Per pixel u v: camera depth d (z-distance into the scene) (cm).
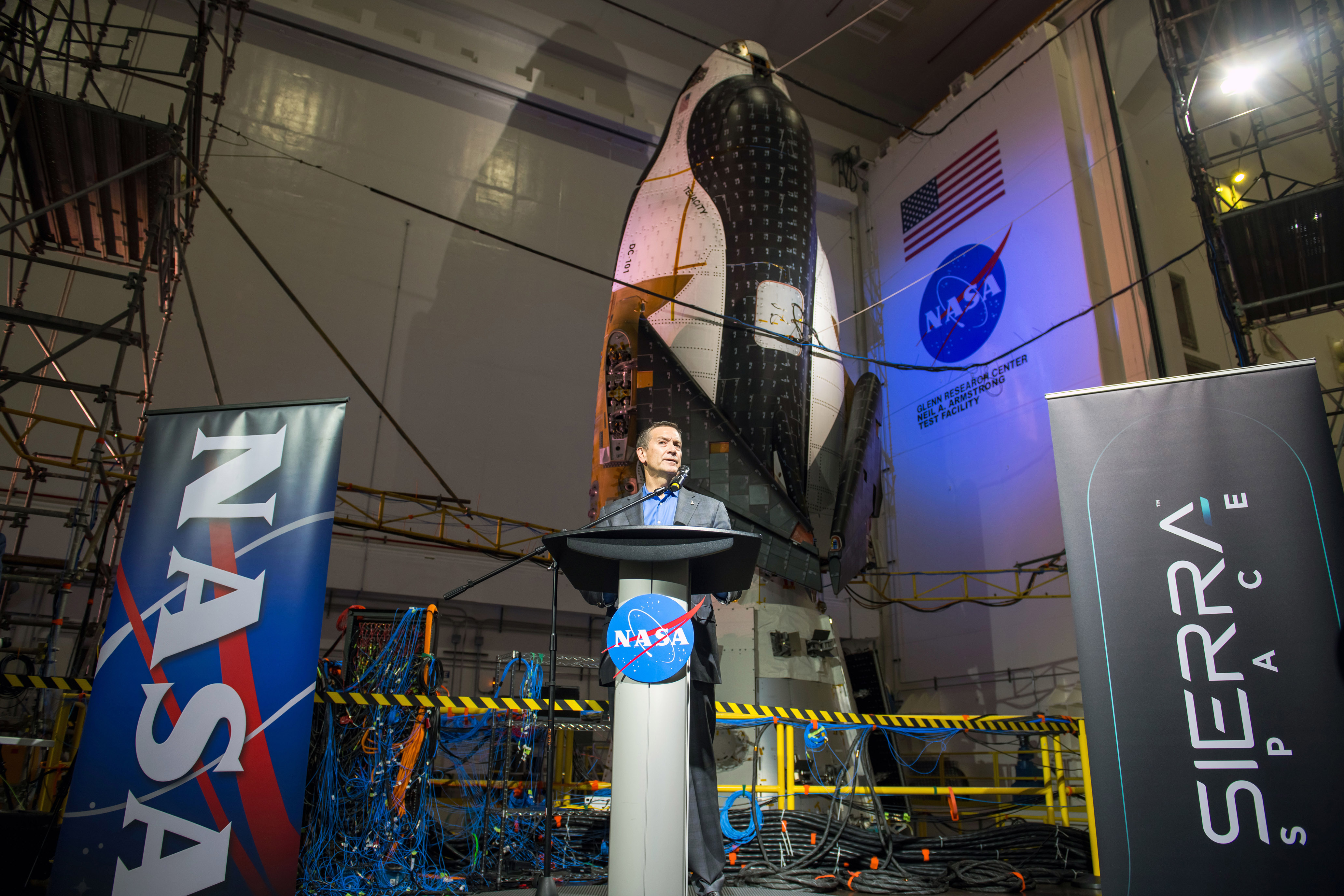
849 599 1844
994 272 1744
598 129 1858
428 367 1558
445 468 1517
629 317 897
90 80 700
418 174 1661
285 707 330
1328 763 312
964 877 512
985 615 1631
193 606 344
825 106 2194
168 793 323
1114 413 373
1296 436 346
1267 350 1609
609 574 313
